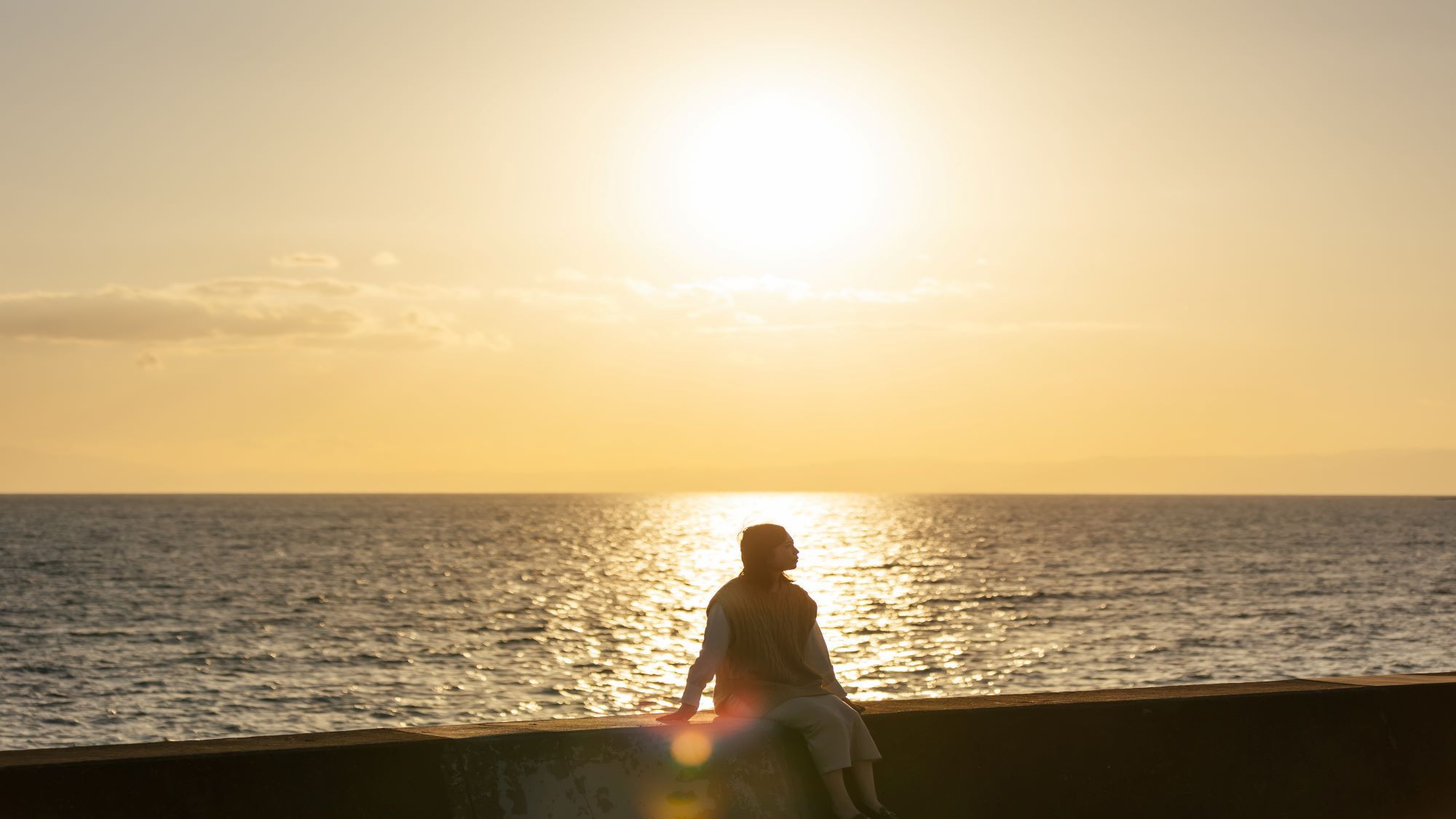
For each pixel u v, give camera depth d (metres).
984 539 112.75
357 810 4.86
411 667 31.88
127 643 36.62
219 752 4.77
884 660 32.53
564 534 129.50
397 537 115.38
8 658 33.09
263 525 146.25
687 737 5.53
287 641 37.25
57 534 118.50
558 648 35.88
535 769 5.20
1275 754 6.68
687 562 81.75
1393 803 6.84
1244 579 60.97
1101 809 6.24
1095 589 55.38
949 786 6.01
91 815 4.48
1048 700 6.50
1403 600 49.03
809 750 5.74
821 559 80.81
